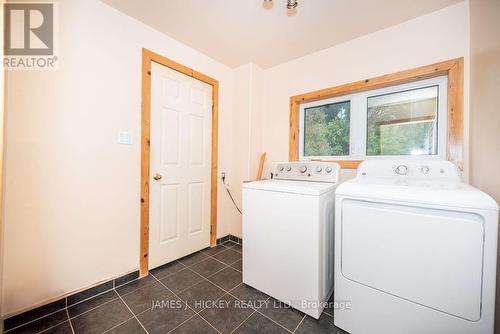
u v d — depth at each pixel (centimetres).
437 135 170
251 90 248
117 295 158
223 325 130
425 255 102
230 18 173
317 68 221
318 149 234
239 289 167
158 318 135
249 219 168
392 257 110
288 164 196
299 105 245
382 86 190
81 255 150
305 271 138
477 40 138
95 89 154
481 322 91
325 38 198
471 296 93
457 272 95
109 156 162
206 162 240
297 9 161
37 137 131
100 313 139
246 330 126
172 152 206
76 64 146
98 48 155
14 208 125
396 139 189
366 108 203
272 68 258
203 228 240
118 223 169
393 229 110
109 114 162
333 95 216
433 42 161
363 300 119
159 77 194
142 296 157
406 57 172
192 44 212
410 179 145
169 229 205
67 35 142
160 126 196
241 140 257
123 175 171
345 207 125
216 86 246
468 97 148
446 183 129
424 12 162
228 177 267
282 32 191
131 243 177
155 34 189
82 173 149
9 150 123
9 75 123
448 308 97
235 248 247
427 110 175
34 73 130
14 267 125
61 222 141
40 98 132
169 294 160
